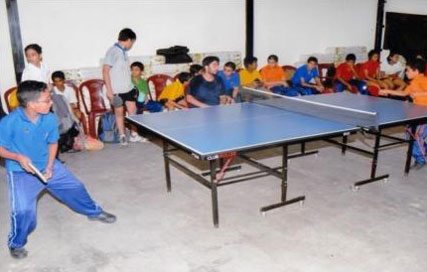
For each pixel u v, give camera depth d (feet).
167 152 11.77
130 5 19.22
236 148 8.65
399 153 15.35
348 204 10.97
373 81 22.82
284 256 8.51
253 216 10.36
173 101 17.39
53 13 17.67
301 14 24.16
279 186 12.31
